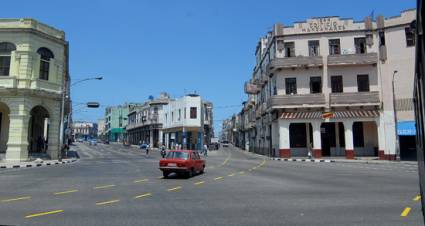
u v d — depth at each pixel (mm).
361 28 38344
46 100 33625
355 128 39625
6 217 8664
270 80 44094
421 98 5172
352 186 14805
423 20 4172
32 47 32312
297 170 23594
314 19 39438
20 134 31062
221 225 7902
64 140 51000
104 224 7980
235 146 103250
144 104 86812
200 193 12875
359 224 7938
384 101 36875
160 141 76125
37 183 15867
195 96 64375
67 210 9570
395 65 36750
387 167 26406
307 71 39219
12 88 30984
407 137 35969
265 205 10375
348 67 38250
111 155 48031
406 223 8000
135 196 12094
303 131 40594
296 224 7980
